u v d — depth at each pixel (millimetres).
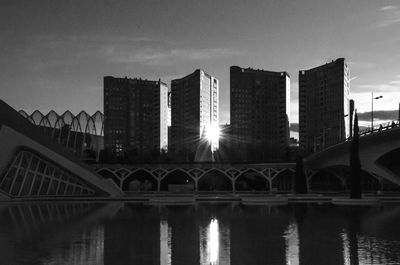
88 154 116000
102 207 50594
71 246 22922
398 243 23891
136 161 114438
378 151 84688
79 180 70938
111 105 189000
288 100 197250
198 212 43375
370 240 24859
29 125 66688
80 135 112938
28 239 25172
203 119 193875
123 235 26938
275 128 193500
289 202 60562
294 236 26531
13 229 29641
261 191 91438
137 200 63375
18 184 64375
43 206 52344
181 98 199875
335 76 172750
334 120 172125
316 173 103625
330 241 24594
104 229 29766
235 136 188375
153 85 197375
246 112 190000
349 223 33344
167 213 42250
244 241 24656
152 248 22438
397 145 82312
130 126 192250
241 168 91938
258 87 191875
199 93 190125
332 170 99250
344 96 169500
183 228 30375
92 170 72875
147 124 196375
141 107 194875
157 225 32281
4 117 63219
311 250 21797
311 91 183000
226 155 170125
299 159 79938
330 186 106000
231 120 189750
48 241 24531
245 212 43469
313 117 182125
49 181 68625
